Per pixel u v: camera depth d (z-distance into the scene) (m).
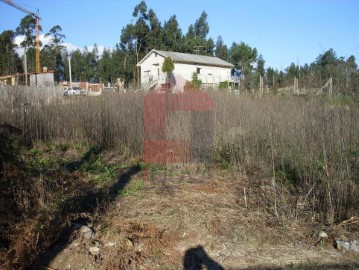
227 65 34.16
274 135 5.89
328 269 2.99
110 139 7.47
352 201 3.97
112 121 7.46
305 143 5.16
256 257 3.19
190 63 31.70
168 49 42.06
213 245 3.37
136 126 6.71
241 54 37.97
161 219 3.83
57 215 3.62
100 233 3.50
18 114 7.42
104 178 5.35
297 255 3.22
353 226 3.64
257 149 5.84
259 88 9.98
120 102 7.56
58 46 43.34
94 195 4.56
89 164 6.19
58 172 5.07
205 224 3.71
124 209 4.12
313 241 3.43
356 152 4.55
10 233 3.10
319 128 4.76
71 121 8.07
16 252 2.87
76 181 5.05
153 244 3.36
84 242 3.31
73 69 43.47
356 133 4.57
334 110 4.73
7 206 3.27
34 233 3.05
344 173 4.16
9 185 3.43
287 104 7.08
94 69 43.59
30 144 7.46
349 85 5.23
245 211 4.03
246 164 5.61
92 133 7.89
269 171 5.32
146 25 40.22
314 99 5.66
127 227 3.59
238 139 6.25
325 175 4.27
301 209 4.07
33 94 8.18
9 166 3.43
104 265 2.99
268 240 3.45
